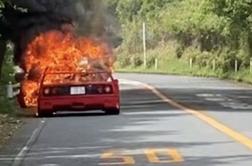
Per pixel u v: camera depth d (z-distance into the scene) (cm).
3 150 1603
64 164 1380
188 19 8125
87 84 2445
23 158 1473
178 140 1728
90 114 2539
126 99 3416
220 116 2391
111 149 1586
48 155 1512
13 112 2689
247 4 5162
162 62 9262
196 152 1511
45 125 2159
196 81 5666
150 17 10250
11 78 3406
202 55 8000
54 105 2427
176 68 8662
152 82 5441
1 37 3222
